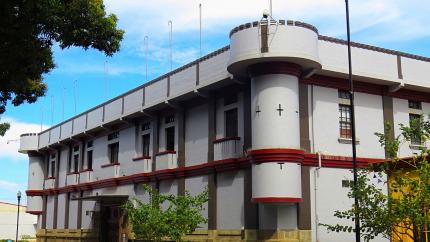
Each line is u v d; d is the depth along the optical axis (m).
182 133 28.31
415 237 10.70
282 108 21.28
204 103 27.00
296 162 21.30
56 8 11.79
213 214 25.11
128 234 32.47
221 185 25.12
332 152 23.61
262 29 21.05
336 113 24.14
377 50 24.64
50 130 45.31
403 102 26.38
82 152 40.56
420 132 11.67
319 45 22.86
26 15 11.13
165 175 28.67
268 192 20.80
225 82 24.53
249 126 23.55
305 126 22.94
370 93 25.36
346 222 23.22
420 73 25.95
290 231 21.66
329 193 23.02
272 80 21.48
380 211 10.84
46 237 44.91
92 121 37.47
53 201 44.84
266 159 21.03
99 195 33.81
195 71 26.38
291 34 21.00
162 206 28.94
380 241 23.09
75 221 40.03
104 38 13.07
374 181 21.48
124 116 32.72
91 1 12.61
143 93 31.05
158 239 22.42
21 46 11.65
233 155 24.02
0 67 11.90
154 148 30.67
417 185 10.36
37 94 16.11
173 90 28.03
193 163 27.28
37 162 48.19
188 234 24.45
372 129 25.00
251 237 22.64
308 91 23.39
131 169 32.59
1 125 23.86
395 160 11.81
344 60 23.48
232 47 21.97
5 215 69.94
